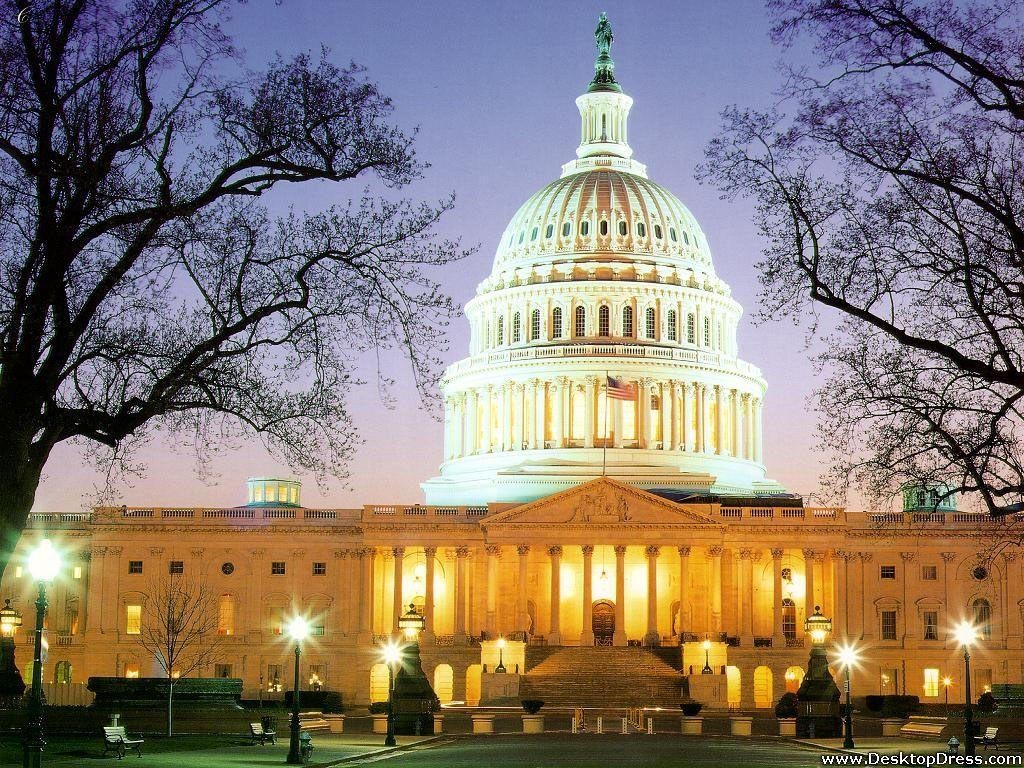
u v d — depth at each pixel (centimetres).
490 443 16988
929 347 3884
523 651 13550
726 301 17500
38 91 3700
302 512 14888
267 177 4022
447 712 11469
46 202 3728
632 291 16950
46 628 14662
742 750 7594
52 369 3769
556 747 7831
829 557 14388
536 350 16750
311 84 4059
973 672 14138
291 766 5981
